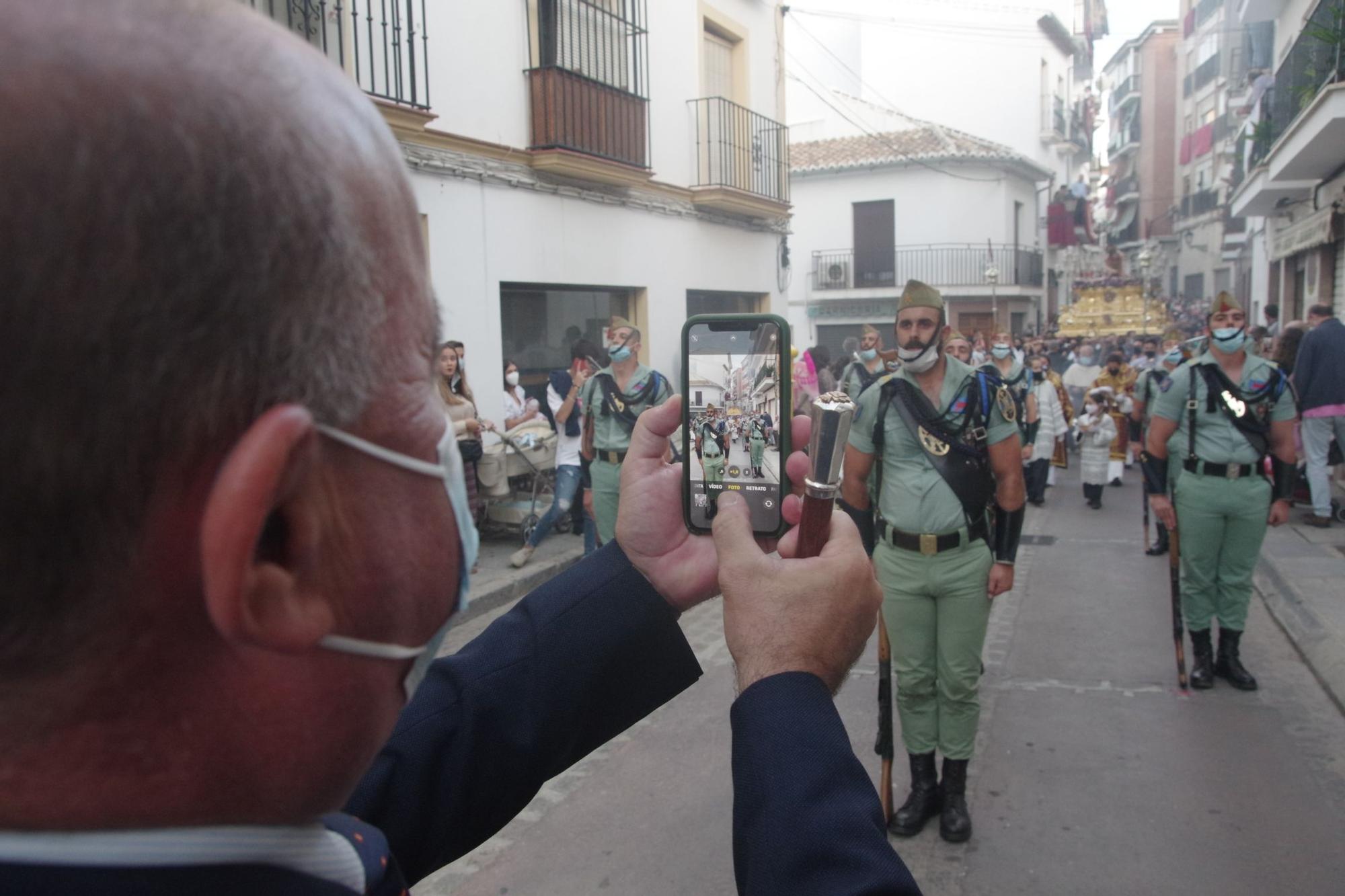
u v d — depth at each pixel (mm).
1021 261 25875
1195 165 42531
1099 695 4785
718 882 3211
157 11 484
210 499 479
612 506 6137
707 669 5207
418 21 7465
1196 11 42000
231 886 545
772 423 1252
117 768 516
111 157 436
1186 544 4805
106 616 486
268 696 552
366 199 564
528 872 3297
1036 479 10336
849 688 4965
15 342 428
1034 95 28281
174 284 450
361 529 578
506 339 8727
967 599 3445
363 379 560
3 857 499
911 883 789
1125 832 3484
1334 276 12391
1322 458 8055
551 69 8555
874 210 25125
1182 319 34094
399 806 1023
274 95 505
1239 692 4781
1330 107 9234
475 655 1118
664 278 10836
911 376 3547
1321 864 3246
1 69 428
